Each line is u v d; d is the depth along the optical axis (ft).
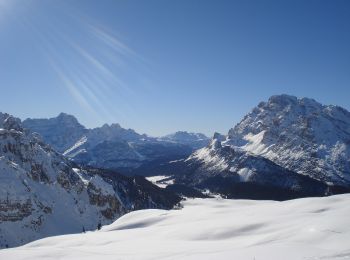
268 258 211.61
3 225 597.93
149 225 588.09
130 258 279.08
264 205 622.13
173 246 344.28
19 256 310.86
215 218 538.88
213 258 230.89
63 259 297.12
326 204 479.00
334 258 200.95
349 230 286.87
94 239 456.45
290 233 315.99
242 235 385.29
